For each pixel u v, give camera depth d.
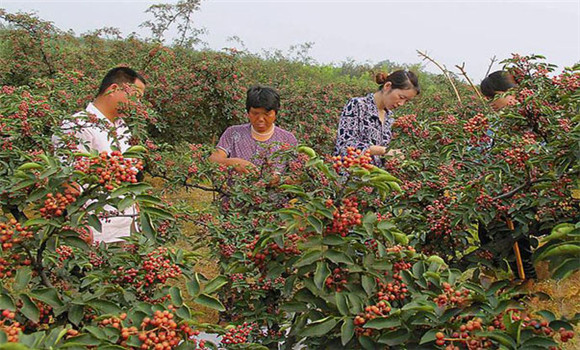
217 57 7.73
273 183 3.58
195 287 1.87
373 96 4.10
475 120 3.10
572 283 3.29
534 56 3.19
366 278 1.84
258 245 1.96
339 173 1.92
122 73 3.63
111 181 1.80
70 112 5.11
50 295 1.78
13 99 4.02
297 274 1.91
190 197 6.48
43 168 1.81
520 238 2.97
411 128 3.50
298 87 9.87
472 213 2.66
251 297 2.79
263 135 4.15
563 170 2.42
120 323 1.71
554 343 1.56
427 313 1.71
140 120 3.88
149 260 2.22
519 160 2.59
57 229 1.84
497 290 1.84
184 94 7.53
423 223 2.86
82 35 10.12
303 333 1.76
